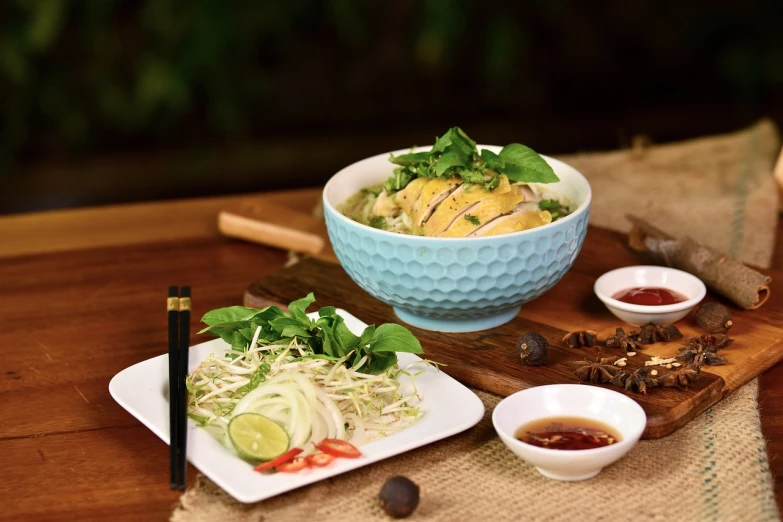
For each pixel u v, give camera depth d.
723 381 1.25
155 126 3.14
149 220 1.64
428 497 1.16
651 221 1.58
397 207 1.34
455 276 1.27
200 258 1.54
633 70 3.39
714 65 3.39
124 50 2.96
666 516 1.13
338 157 3.17
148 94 2.98
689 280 1.37
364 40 3.22
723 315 1.32
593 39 3.30
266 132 3.25
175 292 1.38
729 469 1.18
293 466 1.15
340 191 1.39
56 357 1.35
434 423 1.20
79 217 1.65
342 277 1.46
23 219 1.65
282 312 1.28
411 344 1.24
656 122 3.35
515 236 1.26
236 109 3.10
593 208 1.62
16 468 1.20
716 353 1.30
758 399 1.27
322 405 1.20
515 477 1.18
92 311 1.43
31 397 1.29
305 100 3.25
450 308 1.30
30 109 2.99
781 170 1.64
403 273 1.29
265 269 1.52
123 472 1.20
